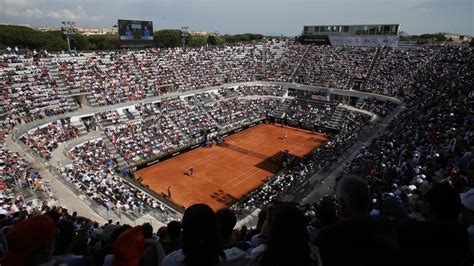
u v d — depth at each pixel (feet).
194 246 13.89
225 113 227.40
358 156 117.70
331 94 241.55
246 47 317.22
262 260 14.32
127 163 155.02
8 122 140.97
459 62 211.82
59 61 198.80
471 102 105.50
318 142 204.33
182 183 144.56
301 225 14.14
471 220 21.81
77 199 97.60
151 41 261.44
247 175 154.61
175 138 182.19
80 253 29.78
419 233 14.98
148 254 19.81
